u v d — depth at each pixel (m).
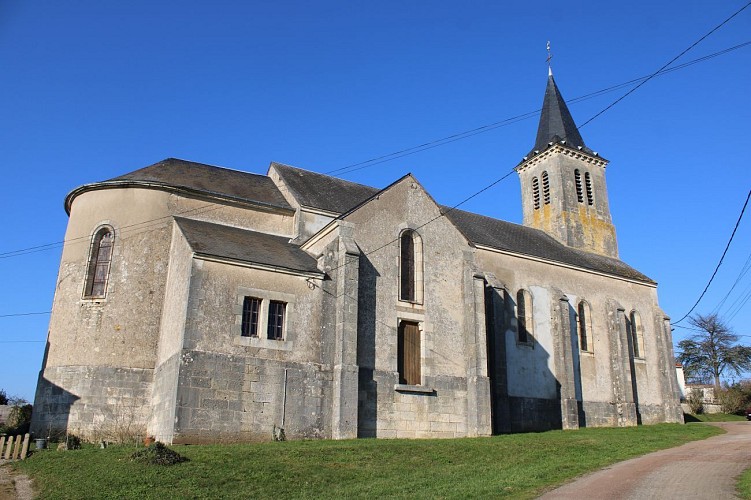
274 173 36.50
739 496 13.52
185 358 22.30
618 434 29.91
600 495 14.06
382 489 15.48
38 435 26.39
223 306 23.62
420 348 28.48
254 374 23.41
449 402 28.16
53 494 15.57
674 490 14.41
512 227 46.44
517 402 35.06
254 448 19.86
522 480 16.14
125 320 27.34
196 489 15.44
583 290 41.69
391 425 26.25
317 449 19.97
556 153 50.50
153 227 29.00
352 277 26.28
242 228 31.19
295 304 25.17
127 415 25.95
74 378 26.59
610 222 51.09
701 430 33.59
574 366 39.22
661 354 44.56
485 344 29.52
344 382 24.73
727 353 75.25
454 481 16.55
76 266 28.83
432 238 30.45
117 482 15.78
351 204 34.41
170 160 34.25
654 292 46.50
